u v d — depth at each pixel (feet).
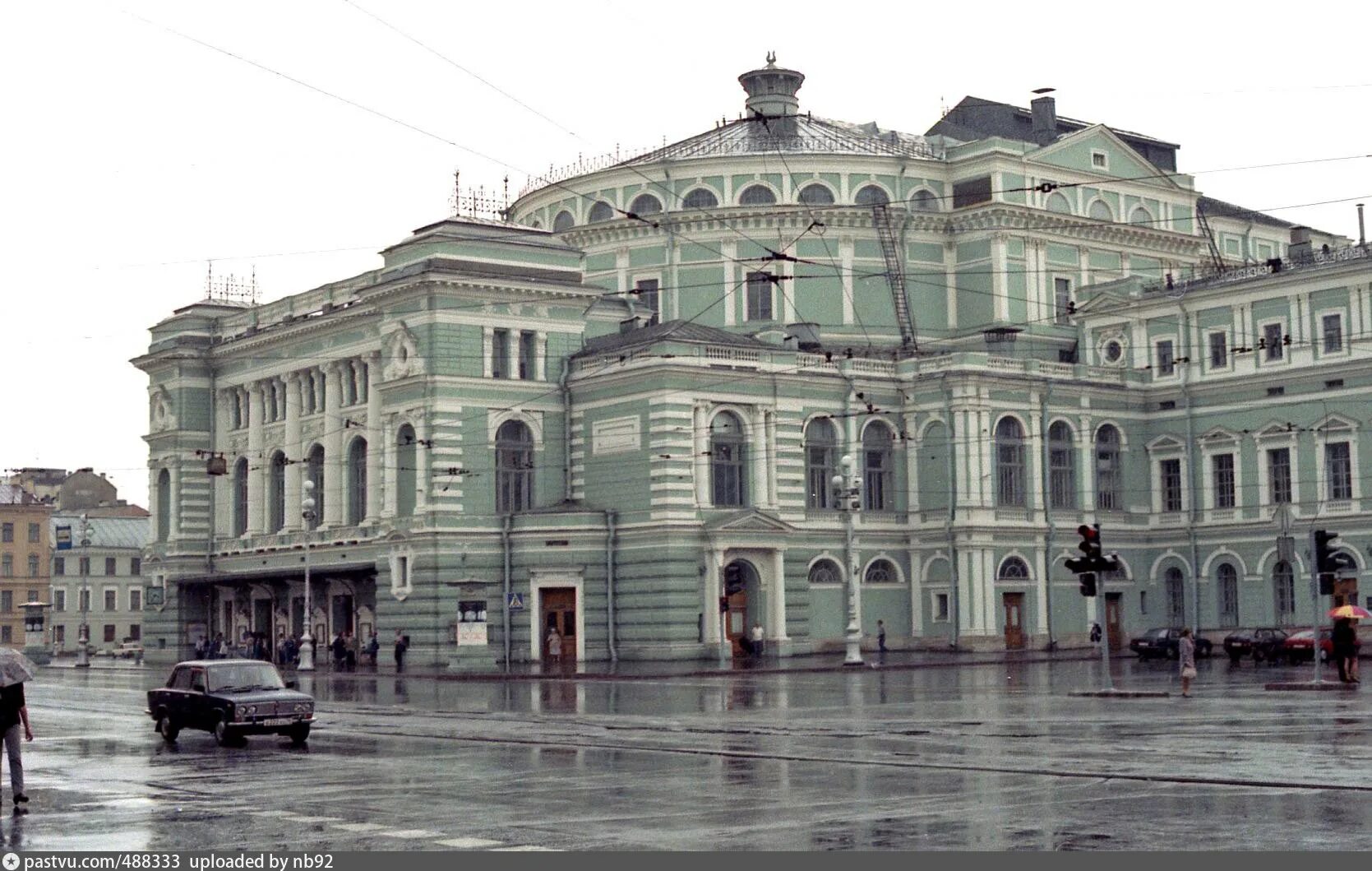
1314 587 165.78
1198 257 344.28
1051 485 291.79
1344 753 97.19
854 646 237.04
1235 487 288.30
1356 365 269.03
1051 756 98.27
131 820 76.13
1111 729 118.11
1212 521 291.79
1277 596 280.72
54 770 101.60
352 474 300.61
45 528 526.57
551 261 279.28
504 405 272.31
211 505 340.18
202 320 344.08
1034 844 64.90
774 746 108.68
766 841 66.64
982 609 278.26
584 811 76.69
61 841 69.72
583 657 265.34
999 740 110.22
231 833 71.31
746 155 315.99
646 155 332.39
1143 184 336.08
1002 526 281.33
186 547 336.90
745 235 313.53
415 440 269.64
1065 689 174.29
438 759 104.58
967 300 319.88
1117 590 296.71
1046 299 319.47
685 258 315.78
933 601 285.64
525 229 279.08
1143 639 255.50
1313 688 163.73
